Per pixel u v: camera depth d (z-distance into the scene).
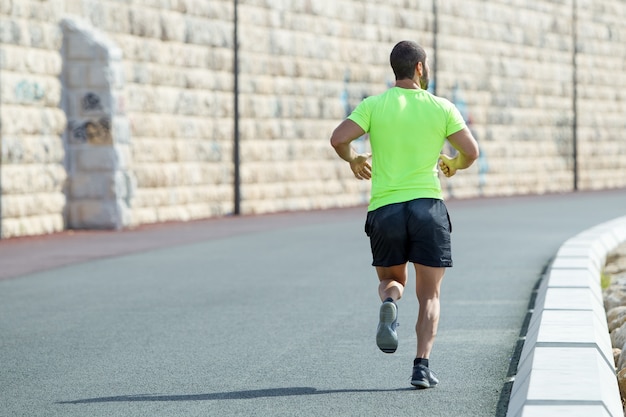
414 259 11.46
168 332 15.64
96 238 31.98
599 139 71.44
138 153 37.34
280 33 45.44
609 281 22.00
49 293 20.06
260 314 17.34
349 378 12.25
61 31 34.09
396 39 53.34
